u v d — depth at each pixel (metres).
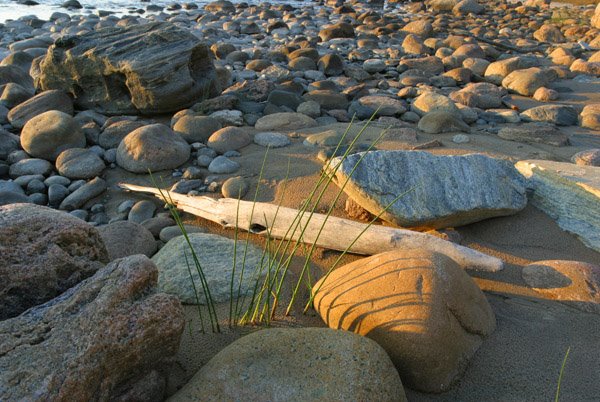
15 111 5.55
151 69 5.58
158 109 5.76
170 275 3.11
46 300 2.28
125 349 1.95
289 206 3.97
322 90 6.82
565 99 7.61
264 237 3.66
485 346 2.64
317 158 4.66
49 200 4.24
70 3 16.38
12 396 1.74
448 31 13.70
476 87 7.68
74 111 5.99
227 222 3.74
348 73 8.58
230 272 3.14
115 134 5.14
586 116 6.46
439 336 2.40
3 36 11.01
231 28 12.88
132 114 5.89
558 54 10.20
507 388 2.42
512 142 5.51
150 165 4.54
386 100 6.62
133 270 2.08
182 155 4.65
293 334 2.32
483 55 10.05
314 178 4.29
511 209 3.68
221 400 2.07
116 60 5.66
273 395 2.08
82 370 1.83
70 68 5.85
